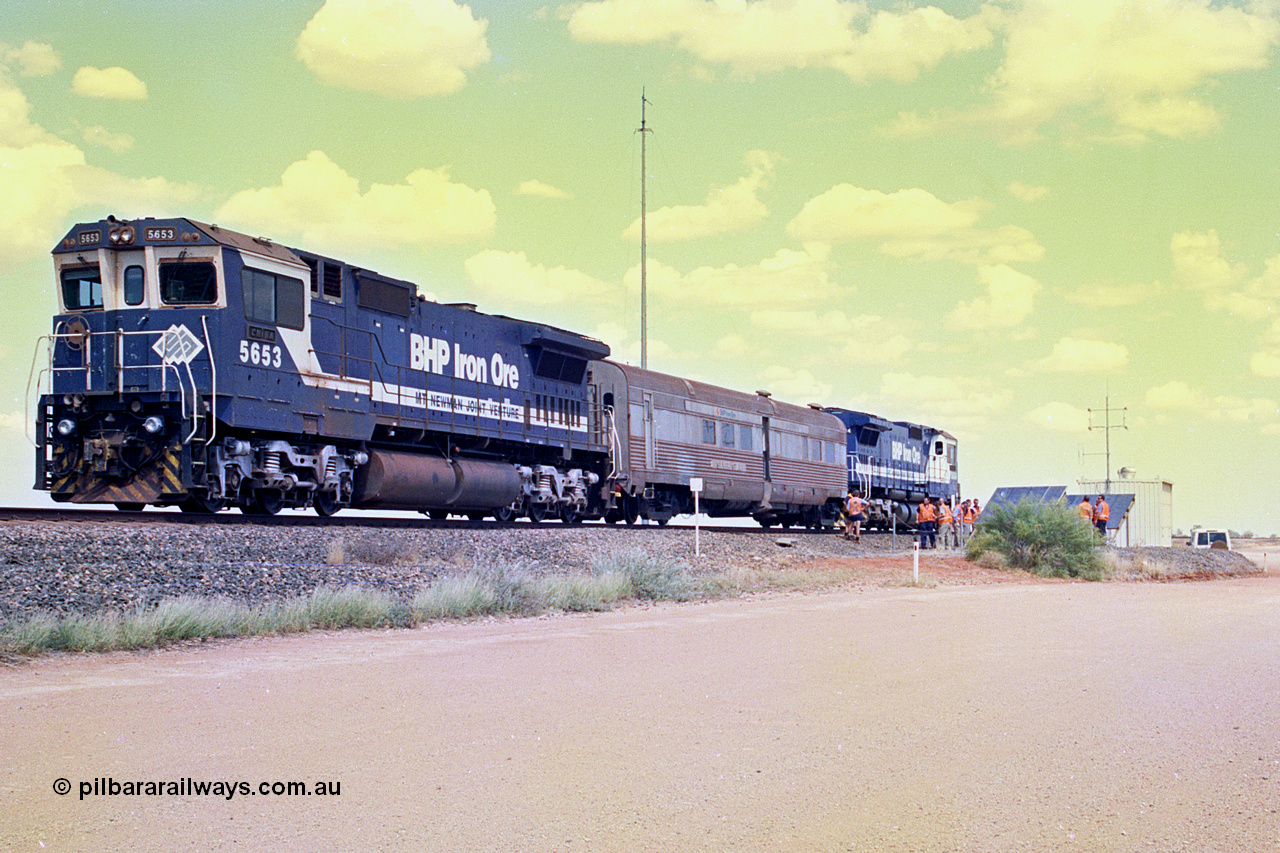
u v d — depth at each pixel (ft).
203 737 23.35
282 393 65.46
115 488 61.77
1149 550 147.43
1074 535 113.91
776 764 21.70
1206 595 78.59
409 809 18.35
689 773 20.92
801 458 138.10
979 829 17.56
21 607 39.24
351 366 72.13
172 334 61.05
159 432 60.59
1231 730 25.35
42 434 62.49
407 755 22.02
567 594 59.41
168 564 47.85
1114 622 53.16
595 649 39.58
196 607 41.68
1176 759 22.43
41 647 35.96
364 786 19.71
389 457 75.36
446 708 26.99
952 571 103.91
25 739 23.07
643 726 25.17
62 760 21.26
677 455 112.57
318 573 52.39
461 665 34.81
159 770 20.61
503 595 55.72
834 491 146.92
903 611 59.11
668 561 72.49
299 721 25.13
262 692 29.09
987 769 21.48
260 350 63.93
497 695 29.01
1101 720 26.43
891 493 167.02
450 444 82.64
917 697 29.48
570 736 24.00
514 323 91.45
